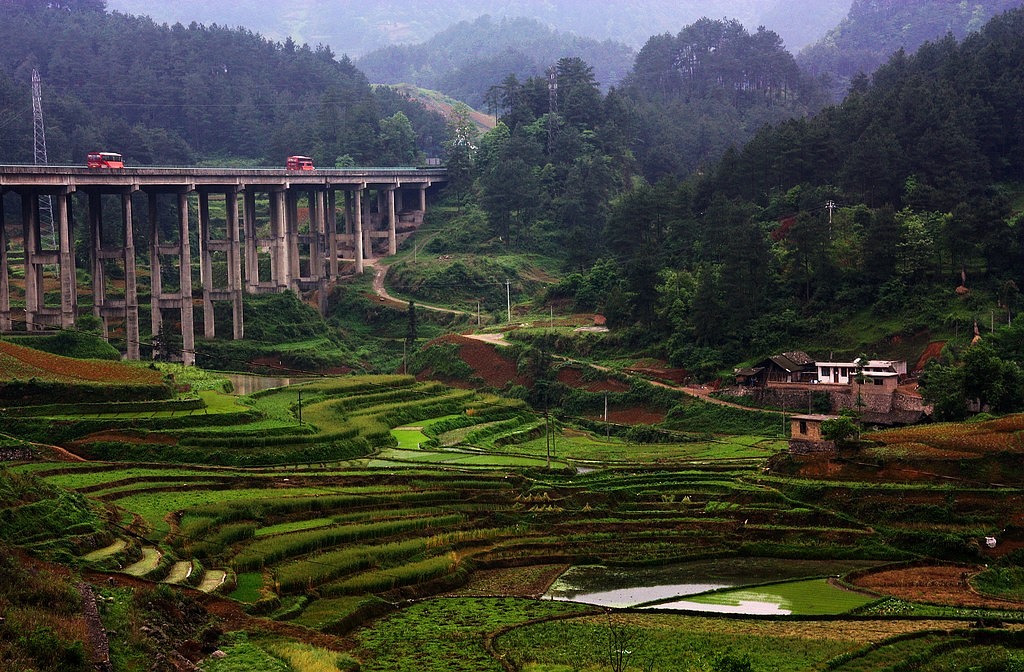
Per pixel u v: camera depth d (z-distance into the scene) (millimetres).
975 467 121000
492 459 152750
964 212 190125
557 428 187875
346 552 103188
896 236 196125
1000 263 190625
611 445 171250
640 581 100875
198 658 72500
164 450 139875
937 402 151125
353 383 193625
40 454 133125
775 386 178250
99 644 66812
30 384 149750
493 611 90812
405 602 93625
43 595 71375
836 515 116938
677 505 126938
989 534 108875
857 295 194625
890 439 129375
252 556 99000
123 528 99750
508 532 116188
